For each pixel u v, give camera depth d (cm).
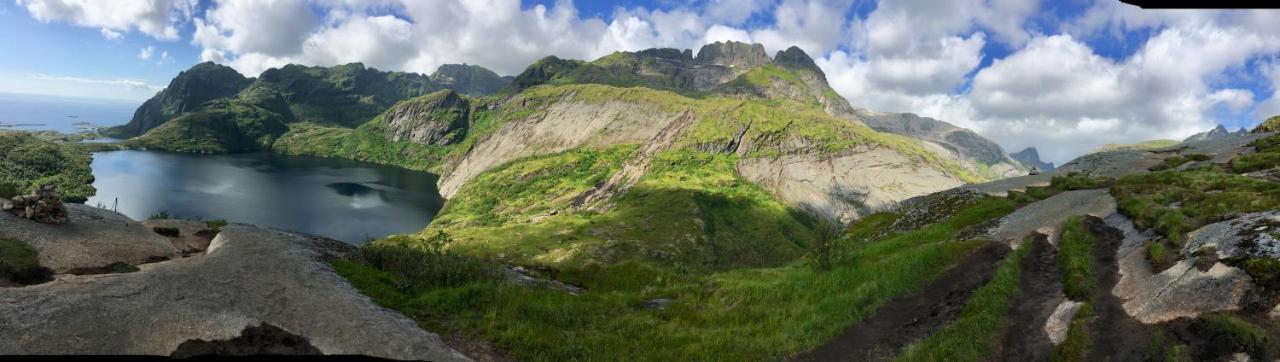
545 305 2720
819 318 2622
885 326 2403
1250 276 1741
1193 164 5459
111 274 2277
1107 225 3119
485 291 2639
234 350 1653
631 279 3884
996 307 2173
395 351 1789
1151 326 1773
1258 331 1500
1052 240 3081
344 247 3062
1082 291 2148
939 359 1938
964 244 3170
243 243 2703
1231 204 2545
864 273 3094
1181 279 1942
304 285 2177
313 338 1778
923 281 2806
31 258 2231
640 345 2459
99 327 1642
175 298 1902
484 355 2038
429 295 2462
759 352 2334
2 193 2922
